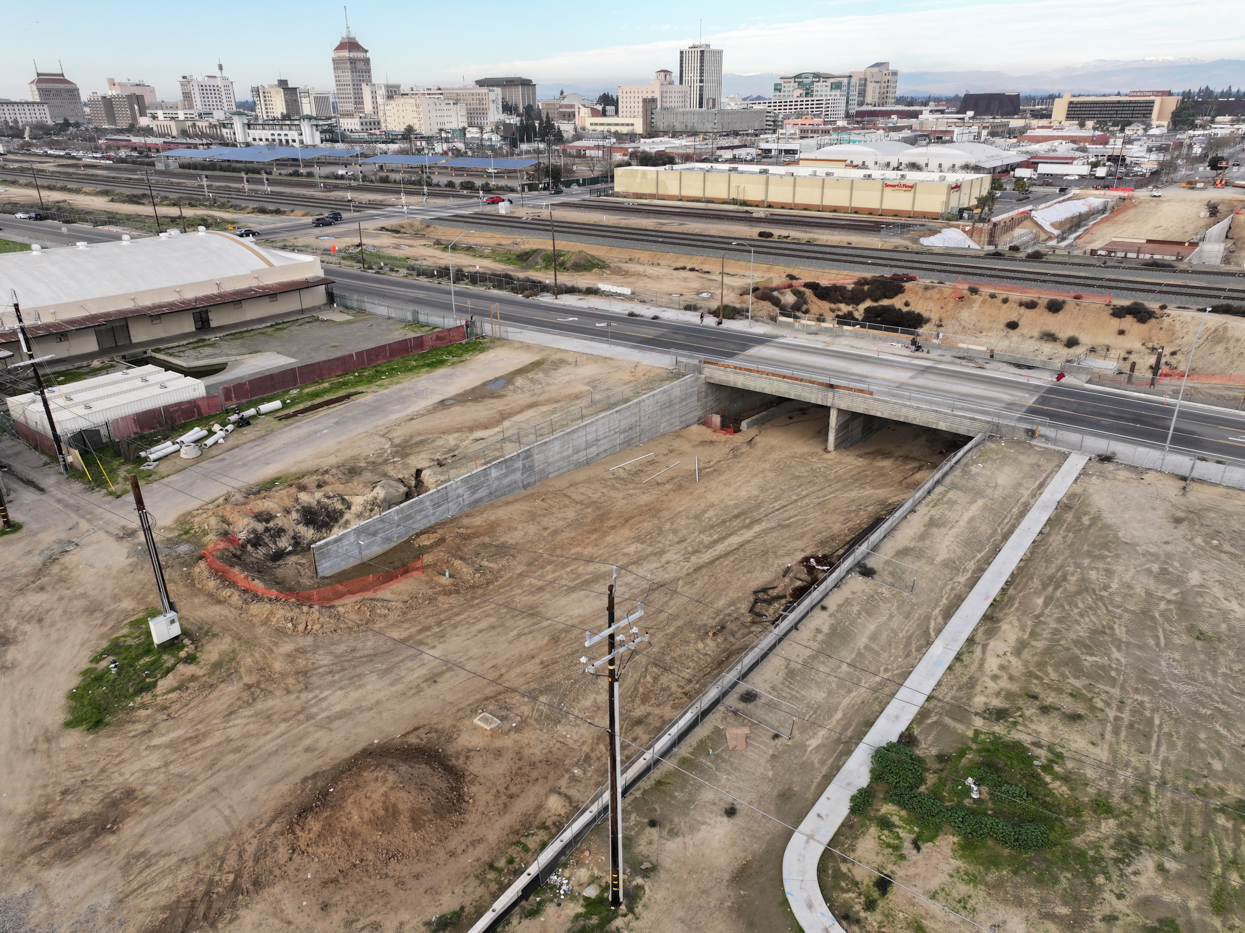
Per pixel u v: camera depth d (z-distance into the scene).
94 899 24.06
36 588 39.16
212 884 24.55
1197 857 23.61
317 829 26.06
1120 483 46.62
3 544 42.72
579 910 22.97
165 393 57.81
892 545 41.16
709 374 64.12
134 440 53.56
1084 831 24.58
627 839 25.12
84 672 33.91
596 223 141.38
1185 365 70.12
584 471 55.62
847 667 32.47
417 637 37.16
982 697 30.59
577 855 24.80
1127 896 22.47
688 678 34.75
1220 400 59.62
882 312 85.56
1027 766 27.08
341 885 24.52
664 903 23.02
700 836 25.12
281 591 39.47
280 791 28.05
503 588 41.56
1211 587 37.06
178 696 32.69
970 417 53.91
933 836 24.61
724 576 43.19
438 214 151.88
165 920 23.41
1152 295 81.62
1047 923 21.83
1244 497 44.81
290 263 84.31
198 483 48.66
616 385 62.94
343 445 53.41
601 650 36.38
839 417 59.22
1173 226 145.25
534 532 47.44
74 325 67.44
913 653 33.28
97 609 37.84
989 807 25.52
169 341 74.75
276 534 44.50
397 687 33.62
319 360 69.75
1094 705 29.97
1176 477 47.25
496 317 81.81
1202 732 28.56
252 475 49.44
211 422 56.59
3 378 63.50
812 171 167.88
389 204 166.00
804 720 29.73
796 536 47.50
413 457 51.50
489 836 26.23
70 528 44.22
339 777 28.48
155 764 29.27
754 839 24.94
